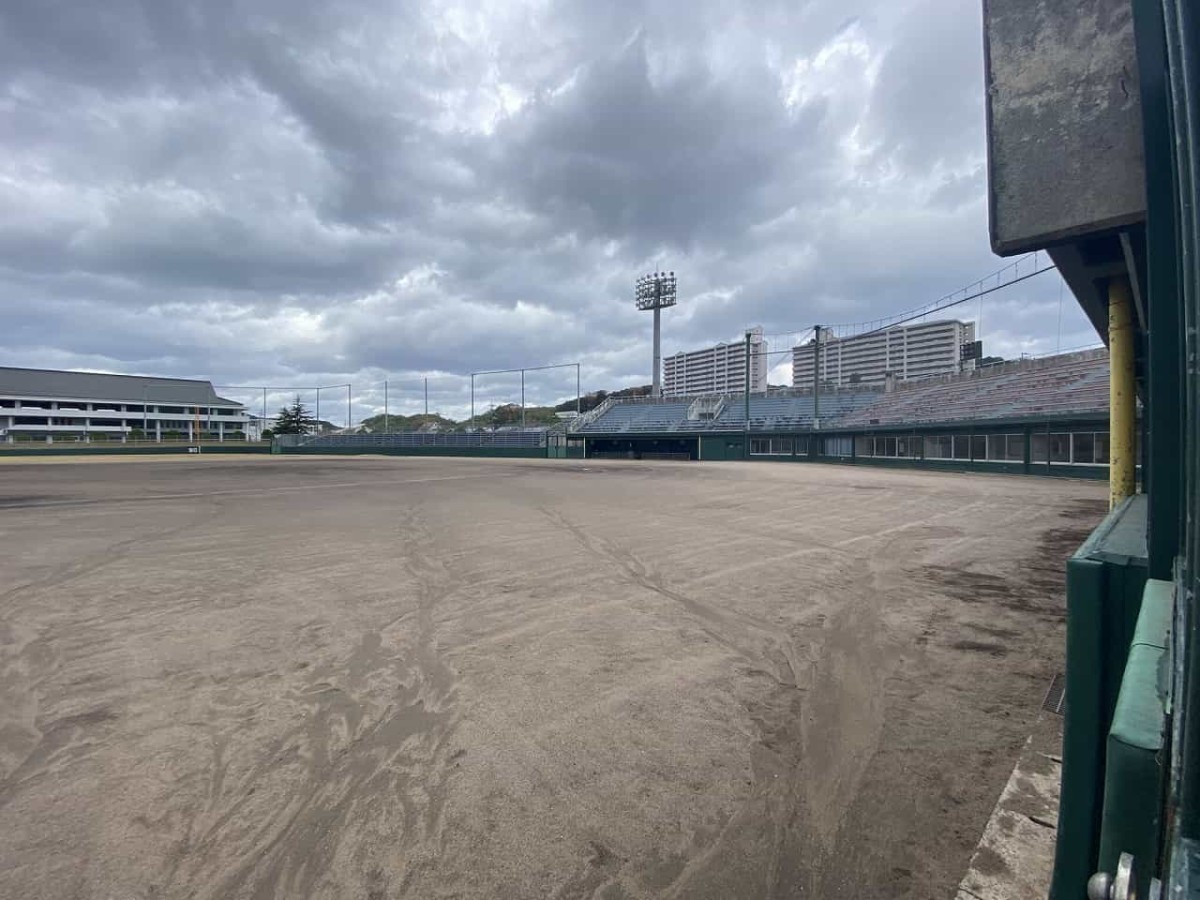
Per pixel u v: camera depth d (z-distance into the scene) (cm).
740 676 432
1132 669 132
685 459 4891
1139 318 422
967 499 1574
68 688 411
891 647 487
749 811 278
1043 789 285
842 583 691
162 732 351
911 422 3284
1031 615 570
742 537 995
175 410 9619
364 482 2239
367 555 850
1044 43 195
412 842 256
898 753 326
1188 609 88
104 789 294
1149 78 155
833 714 373
